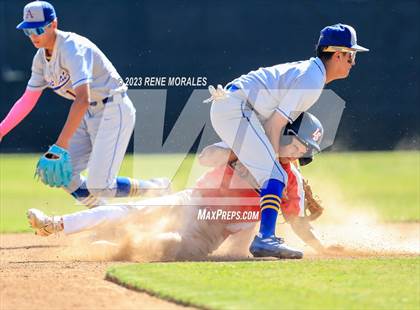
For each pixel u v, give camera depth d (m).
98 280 16.36
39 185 46.97
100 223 20.14
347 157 57.97
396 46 59.62
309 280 15.60
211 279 15.72
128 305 14.16
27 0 63.47
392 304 13.54
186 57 63.69
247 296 14.18
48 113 60.31
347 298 13.98
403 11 60.22
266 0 62.78
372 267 17.05
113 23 63.56
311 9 62.03
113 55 63.56
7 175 51.75
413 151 58.50
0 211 35.31
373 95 57.00
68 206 37.03
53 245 23.56
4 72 62.88
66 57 20.00
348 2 61.00
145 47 63.69
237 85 19.91
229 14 63.41
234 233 20.56
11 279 16.50
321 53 19.92
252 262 17.89
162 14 63.72
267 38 63.03
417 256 19.66
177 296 14.27
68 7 63.34
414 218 31.17
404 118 58.12
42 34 19.89
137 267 17.06
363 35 60.31
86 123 22.36
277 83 19.58
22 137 61.12
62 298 14.70
